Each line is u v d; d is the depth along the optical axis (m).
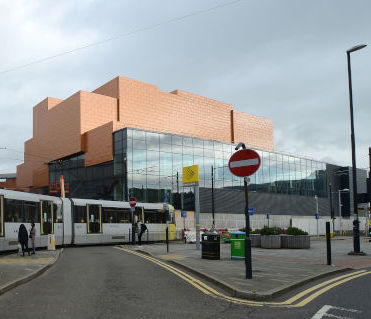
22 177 73.44
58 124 61.53
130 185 48.12
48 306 7.34
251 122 76.12
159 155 51.75
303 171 74.38
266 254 19.34
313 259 16.58
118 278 11.02
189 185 24.42
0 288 8.55
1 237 19.28
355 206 19.42
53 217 24.41
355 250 19.06
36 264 13.88
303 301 7.98
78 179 56.47
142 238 31.77
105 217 28.67
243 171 10.37
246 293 8.34
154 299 8.09
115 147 50.31
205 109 68.38
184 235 36.50
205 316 6.70
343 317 6.56
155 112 61.25
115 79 58.62
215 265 13.73
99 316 6.61
